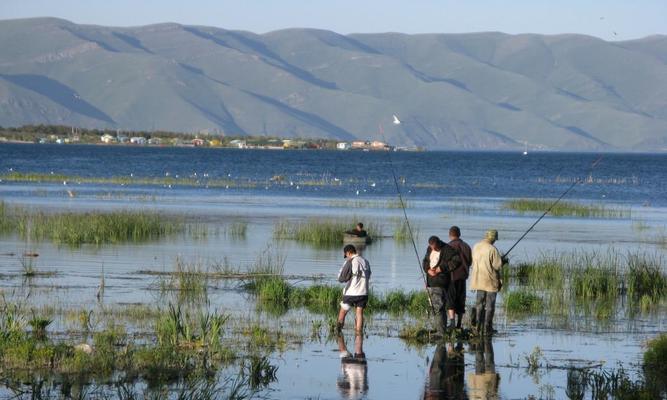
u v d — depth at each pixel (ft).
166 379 130.72
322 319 179.52
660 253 303.89
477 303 168.35
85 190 581.53
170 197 542.57
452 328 166.81
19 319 165.58
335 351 151.64
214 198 546.26
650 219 455.22
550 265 250.16
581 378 135.23
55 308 181.06
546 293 219.20
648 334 170.19
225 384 129.49
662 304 205.16
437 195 630.33
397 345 157.17
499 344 159.84
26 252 272.10
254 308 190.08
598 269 239.09
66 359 136.05
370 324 175.52
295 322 175.52
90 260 258.37
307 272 245.04
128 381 128.57
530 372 139.33
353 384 130.62
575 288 220.64
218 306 190.90
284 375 135.13
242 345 154.51
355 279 164.76
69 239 302.86
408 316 185.26
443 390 128.16
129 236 322.75
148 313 176.86
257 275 231.71
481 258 167.12
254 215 431.02
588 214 476.13
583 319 185.16
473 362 145.69
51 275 227.81
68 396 120.26
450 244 168.96
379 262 270.05
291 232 336.70
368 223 375.86
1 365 134.82
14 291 201.87
